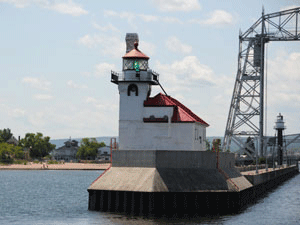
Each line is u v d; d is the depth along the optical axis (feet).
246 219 205.36
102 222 191.01
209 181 215.72
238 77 496.64
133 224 186.91
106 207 211.61
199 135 258.57
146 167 214.28
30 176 602.85
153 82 247.29
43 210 243.81
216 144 240.12
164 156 214.07
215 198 212.02
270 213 229.04
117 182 212.43
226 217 206.69
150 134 242.78
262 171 400.26
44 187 413.39
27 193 351.25
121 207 208.54
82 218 201.26
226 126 498.28
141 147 243.19
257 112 492.54
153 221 192.75
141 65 245.45
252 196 282.97
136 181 209.67
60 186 425.69
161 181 207.62
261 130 490.08
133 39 267.80
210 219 200.23
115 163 220.64
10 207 259.39
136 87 244.63
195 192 208.23
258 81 492.54
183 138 239.71
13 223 201.87
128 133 244.63
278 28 483.51
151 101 245.65
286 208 252.01
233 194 216.54
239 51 495.00
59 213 229.04
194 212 207.72
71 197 317.22
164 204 204.03
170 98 270.05
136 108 244.42
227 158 251.19
